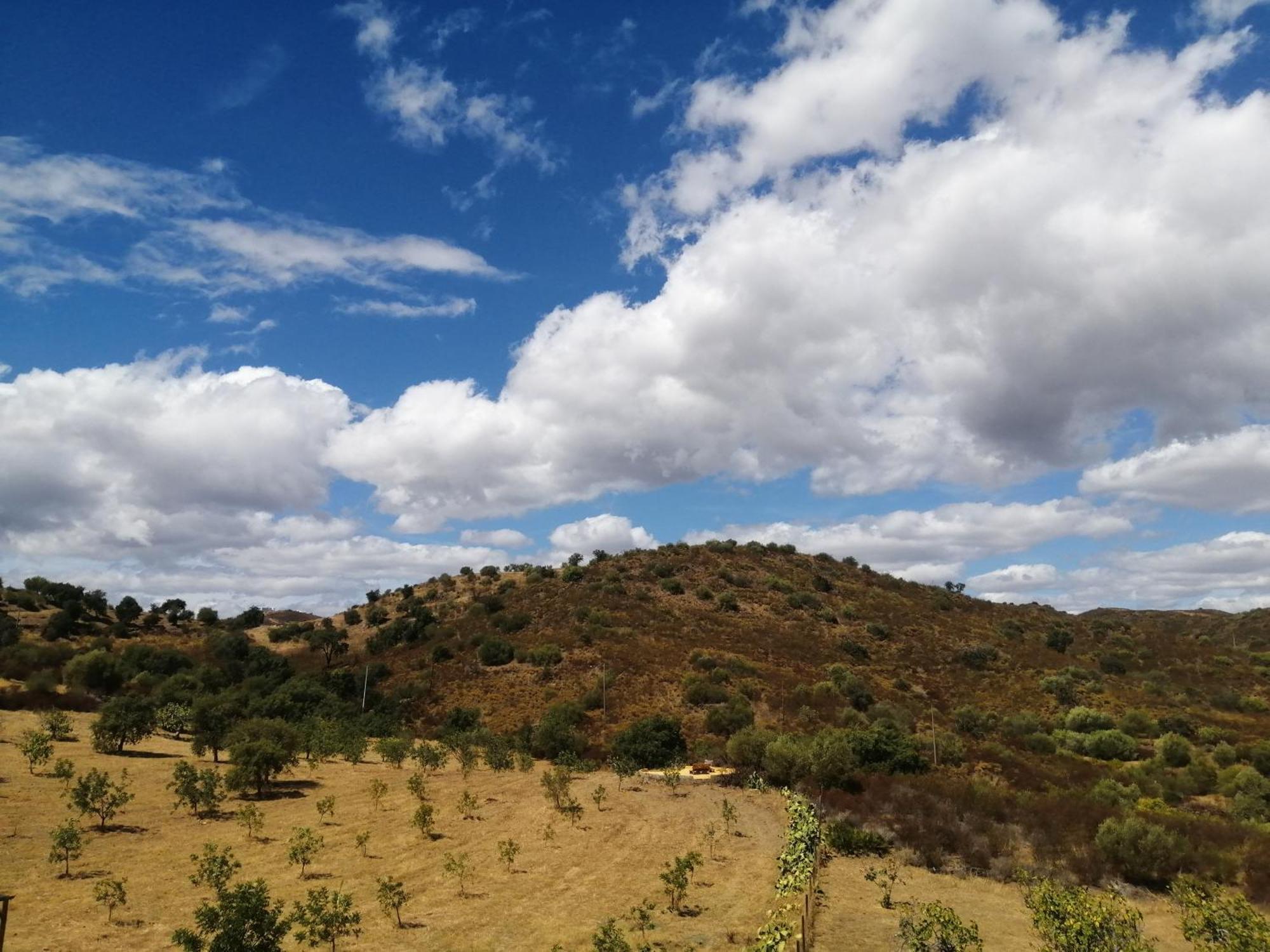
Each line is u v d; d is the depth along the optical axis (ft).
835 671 245.04
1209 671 283.18
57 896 67.21
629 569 376.07
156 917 63.26
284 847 89.86
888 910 78.69
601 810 119.75
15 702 176.55
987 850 99.30
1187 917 48.01
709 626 296.10
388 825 104.68
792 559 424.05
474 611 316.81
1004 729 202.69
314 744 153.28
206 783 104.99
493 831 104.99
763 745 152.46
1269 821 125.90
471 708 211.20
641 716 201.57
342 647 291.99
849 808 117.19
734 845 100.99
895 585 411.13
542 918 69.56
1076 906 45.14
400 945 61.52
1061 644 325.01
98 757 134.31
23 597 309.42
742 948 63.77
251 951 45.96
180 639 313.94
